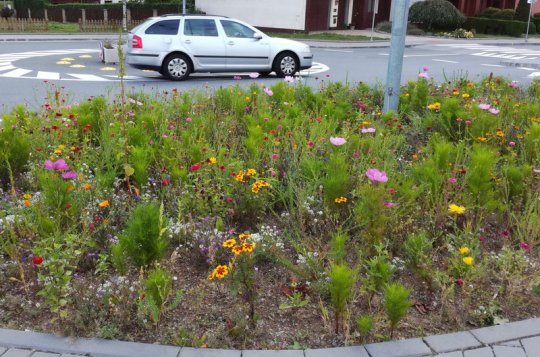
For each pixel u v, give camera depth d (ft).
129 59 47.57
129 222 12.96
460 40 111.34
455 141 21.74
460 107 23.41
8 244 12.82
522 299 12.11
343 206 14.66
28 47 74.38
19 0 133.08
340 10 119.85
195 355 9.87
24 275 12.19
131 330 10.69
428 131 22.68
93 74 49.34
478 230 14.17
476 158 15.15
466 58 75.72
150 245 11.76
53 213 13.67
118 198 15.28
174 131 20.11
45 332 10.54
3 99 35.60
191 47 47.67
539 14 141.69
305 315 11.41
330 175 14.98
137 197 15.42
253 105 24.88
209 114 22.16
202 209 14.74
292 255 13.57
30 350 10.03
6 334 10.34
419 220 14.64
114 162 17.26
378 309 11.46
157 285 10.70
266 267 13.09
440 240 14.23
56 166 13.35
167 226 12.94
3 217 13.07
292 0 106.42
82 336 10.39
